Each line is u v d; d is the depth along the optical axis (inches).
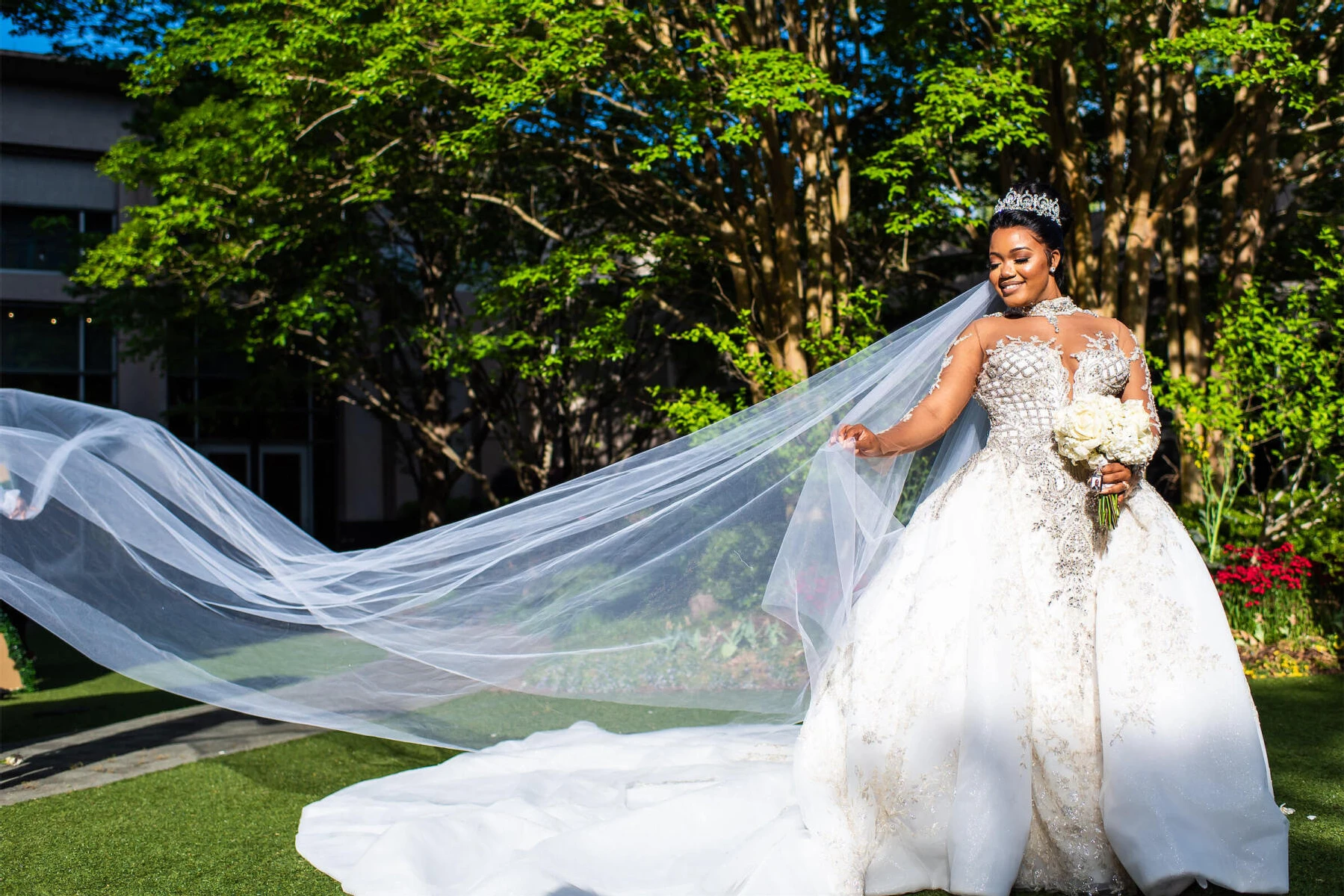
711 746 153.6
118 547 143.1
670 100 305.3
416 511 792.9
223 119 363.6
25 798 159.8
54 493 140.9
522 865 108.7
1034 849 108.7
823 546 125.3
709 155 340.8
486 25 293.3
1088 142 377.7
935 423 119.7
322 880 118.9
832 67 352.5
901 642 112.7
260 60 317.4
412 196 422.9
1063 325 120.6
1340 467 298.0
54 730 225.3
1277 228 389.7
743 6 307.7
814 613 124.3
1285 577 285.0
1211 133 416.2
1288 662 262.2
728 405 327.0
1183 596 111.2
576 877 110.3
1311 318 326.0
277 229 378.6
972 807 105.2
